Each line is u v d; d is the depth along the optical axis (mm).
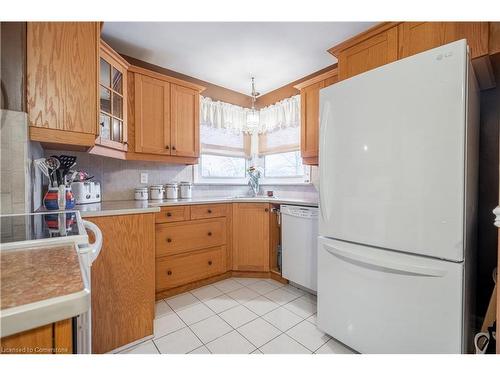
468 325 1151
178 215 2164
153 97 2295
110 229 1388
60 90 1318
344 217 1368
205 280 2385
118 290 1416
